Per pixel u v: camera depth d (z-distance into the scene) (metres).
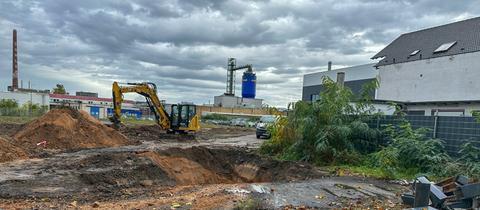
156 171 11.39
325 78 14.58
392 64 32.75
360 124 13.17
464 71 26.30
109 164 11.38
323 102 13.70
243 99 79.94
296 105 14.45
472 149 10.28
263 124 27.83
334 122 13.21
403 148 11.27
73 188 8.52
